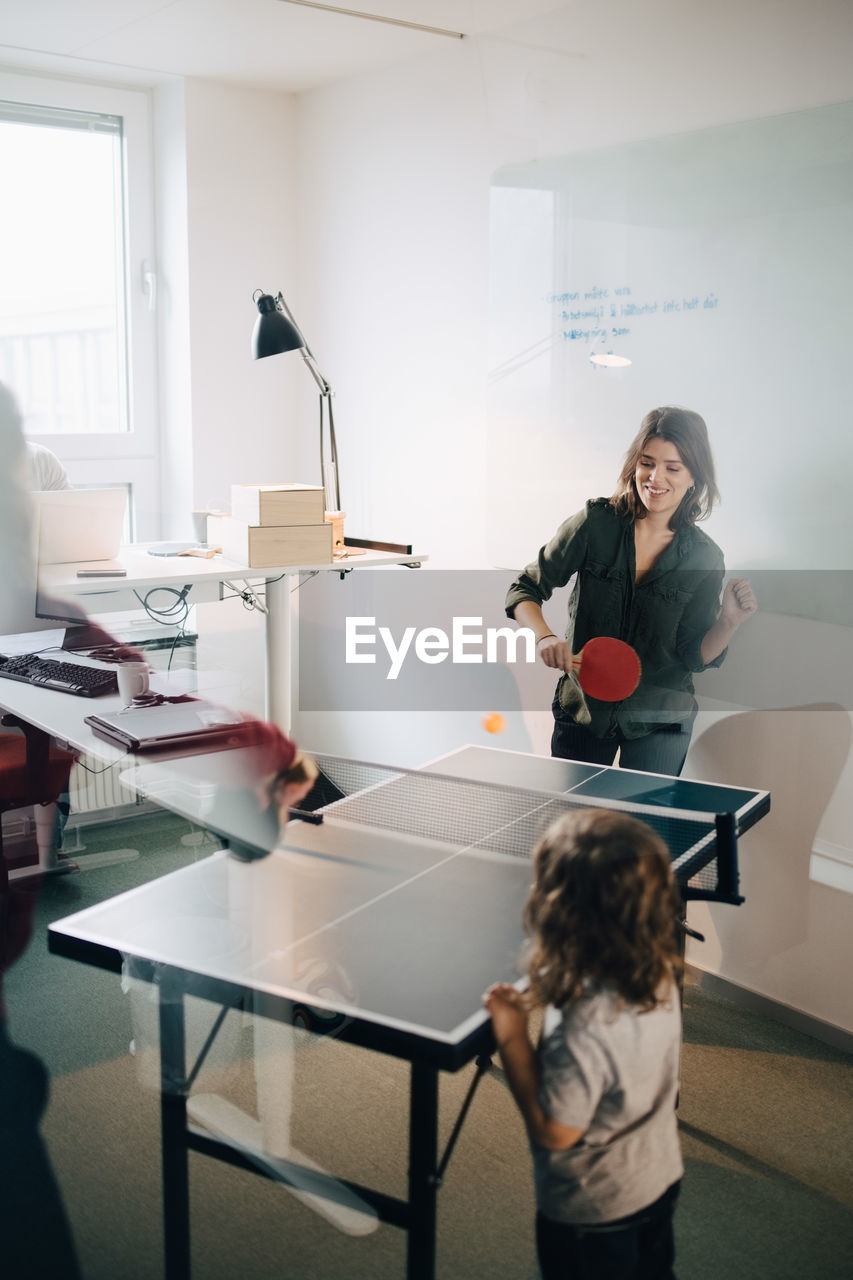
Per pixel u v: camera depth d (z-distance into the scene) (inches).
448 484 89.6
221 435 84.7
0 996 53.9
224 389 85.5
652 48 71.1
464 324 86.0
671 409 73.9
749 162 68.0
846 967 72.7
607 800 62.8
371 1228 50.1
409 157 86.2
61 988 56.1
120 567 50.7
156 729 49.6
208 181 79.8
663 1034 41.6
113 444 70.8
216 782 51.6
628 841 44.1
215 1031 50.3
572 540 78.7
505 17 77.0
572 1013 40.9
